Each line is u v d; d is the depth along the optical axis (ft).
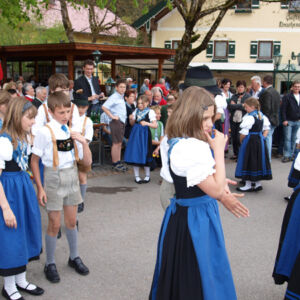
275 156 30.19
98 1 25.09
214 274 7.18
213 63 75.92
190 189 7.22
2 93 11.05
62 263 12.03
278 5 73.46
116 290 10.59
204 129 7.11
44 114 13.35
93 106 25.63
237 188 20.44
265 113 26.20
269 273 11.63
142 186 20.75
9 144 9.37
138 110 21.44
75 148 11.12
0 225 9.26
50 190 10.48
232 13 74.38
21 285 10.28
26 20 29.35
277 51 74.84
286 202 18.61
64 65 61.21
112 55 46.44
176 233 7.34
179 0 41.11
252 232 14.75
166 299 7.29
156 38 75.36
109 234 14.28
